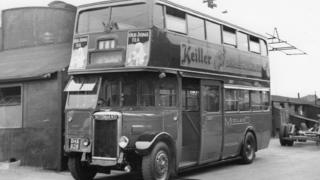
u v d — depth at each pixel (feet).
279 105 107.86
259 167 49.24
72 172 38.70
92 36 38.99
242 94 51.90
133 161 37.01
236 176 42.24
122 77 37.55
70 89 39.06
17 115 50.03
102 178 42.55
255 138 54.70
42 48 62.39
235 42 50.90
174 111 39.27
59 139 45.80
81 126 37.58
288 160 55.93
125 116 35.73
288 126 77.25
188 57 41.22
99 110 37.27
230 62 49.24
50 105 46.93
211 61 45.29
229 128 48.44
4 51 67.00
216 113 45.98
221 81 47.24
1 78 49.03
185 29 41.14
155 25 36.83
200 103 43.37
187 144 42.91
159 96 37.76
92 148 36.63
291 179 40.24
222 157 47.42
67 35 68.44
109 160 35.73
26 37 69.36
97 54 38.40
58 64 49.60
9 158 49.90
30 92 48.73
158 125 37.50
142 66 35.78
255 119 54.90
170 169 37.73
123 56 36.88
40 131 47.52
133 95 37.09
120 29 37.58
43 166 46.93
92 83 38.40
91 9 39.78
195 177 41.65
